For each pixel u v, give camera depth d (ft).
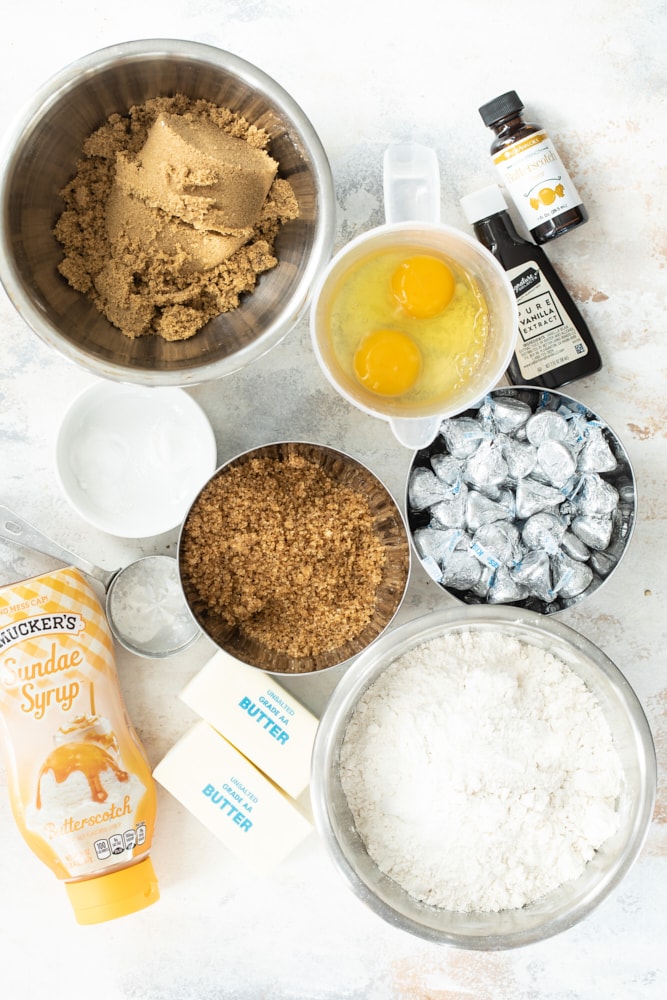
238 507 2.02
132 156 1.93
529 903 2.05
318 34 2.12
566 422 2.05
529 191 2.05
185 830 2.19
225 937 2.20
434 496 2.07
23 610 1.97
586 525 2.08
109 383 2.05
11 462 2.14
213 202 1.88
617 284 2.17
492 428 2.06
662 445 2.18
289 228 1.97
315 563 2.05
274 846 2.07
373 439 2.18
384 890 2.01
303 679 2.19
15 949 2.19
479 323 2.01
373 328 2.00
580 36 2.15
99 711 2.01
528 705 2.05
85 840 1.99
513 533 2.08
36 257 1.90
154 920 2.20
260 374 2.16
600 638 2.20
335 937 2.21
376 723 2.07
